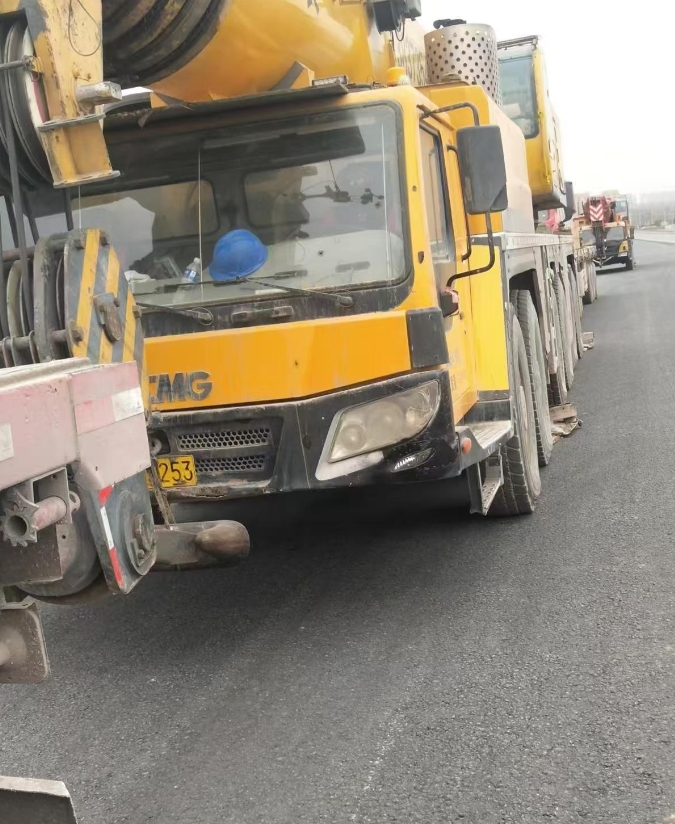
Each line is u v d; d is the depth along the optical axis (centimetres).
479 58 636
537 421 664
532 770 298
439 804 284
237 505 667
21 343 274
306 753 321
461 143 437
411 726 333
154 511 352
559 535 532
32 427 199
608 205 3438
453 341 453
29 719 370
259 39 397
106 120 432
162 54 363
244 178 430
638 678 351
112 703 378
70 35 277
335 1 479
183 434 405
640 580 448
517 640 397
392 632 420
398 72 432
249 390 394
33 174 295
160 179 439
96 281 285
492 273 527
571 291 1148
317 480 391
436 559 516
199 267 430
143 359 314
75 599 281
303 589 490
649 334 1473
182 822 288
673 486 600
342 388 393
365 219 414
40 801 222
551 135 973
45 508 202
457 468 409
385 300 406
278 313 410
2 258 283
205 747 333
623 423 816
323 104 419
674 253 4456
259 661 404
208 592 500
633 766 294
